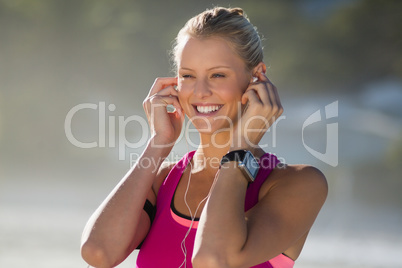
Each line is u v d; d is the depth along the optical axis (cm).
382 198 6906
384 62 9681
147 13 9894
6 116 9644
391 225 4972
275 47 9869
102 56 9894
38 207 5425
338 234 4284
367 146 7825
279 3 10156
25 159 9369
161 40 9806
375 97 9275
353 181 7056
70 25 10069
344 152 7612
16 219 4425
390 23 9688
